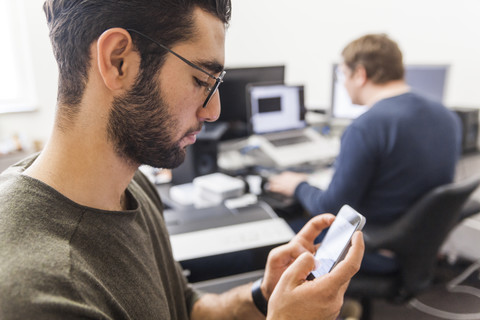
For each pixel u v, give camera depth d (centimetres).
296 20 269
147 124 49
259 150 196
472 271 210
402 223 126
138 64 47
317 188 148
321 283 52
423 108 131
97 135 48
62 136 48
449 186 121
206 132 168
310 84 278
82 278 43
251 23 268
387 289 130
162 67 48
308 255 55
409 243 126
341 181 133
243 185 158
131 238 53
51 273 40
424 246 127
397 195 133
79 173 48
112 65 46
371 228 134
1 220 42
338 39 265
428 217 123
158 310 53
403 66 142
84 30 46
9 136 216
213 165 166
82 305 41
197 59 50
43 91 221
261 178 162
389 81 140
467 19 215
